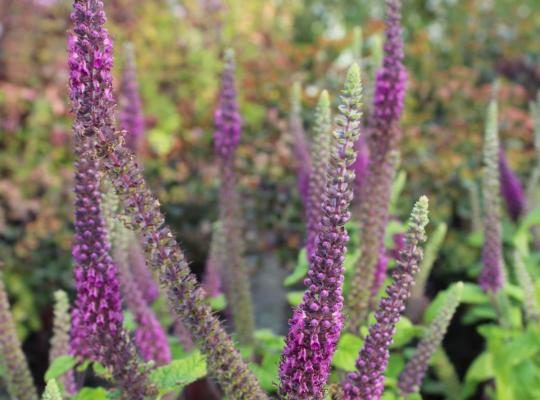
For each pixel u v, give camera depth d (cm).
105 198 46
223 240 64
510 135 111
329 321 30
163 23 135
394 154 52
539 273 76
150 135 109
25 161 109
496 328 67
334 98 110
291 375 31
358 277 52
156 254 33
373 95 56
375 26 127
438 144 108
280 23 165
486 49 145
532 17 160
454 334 92
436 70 134
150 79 120
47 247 100
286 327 98
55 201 104
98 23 30
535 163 106
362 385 35
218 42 130
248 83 113
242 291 63
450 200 102
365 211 52
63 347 51
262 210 100
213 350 35
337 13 185
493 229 64
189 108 118
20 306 96
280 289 103
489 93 118
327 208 30
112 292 38
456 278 100
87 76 30
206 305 35
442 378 74
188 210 103
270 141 106
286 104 108
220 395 62
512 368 64
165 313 61
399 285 34
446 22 160
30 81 121
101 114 31
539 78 139
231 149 63
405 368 53
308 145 75
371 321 50
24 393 49
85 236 37
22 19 125
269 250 99
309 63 122
